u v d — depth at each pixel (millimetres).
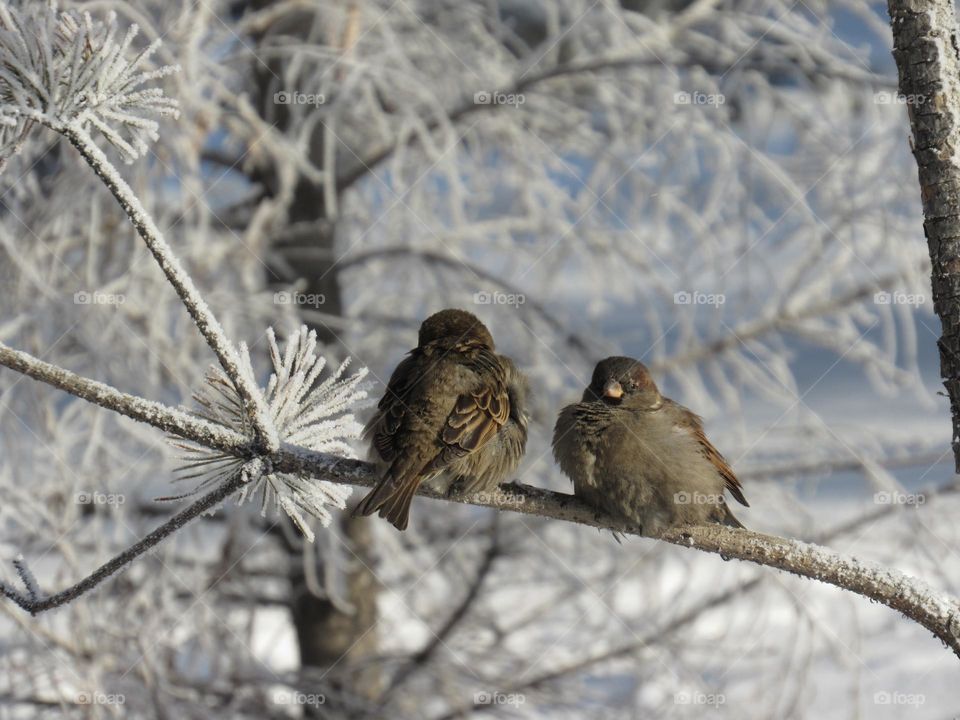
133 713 10570
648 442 5863
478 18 13508
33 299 11055
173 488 11188
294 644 14266
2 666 10547
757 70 12805
